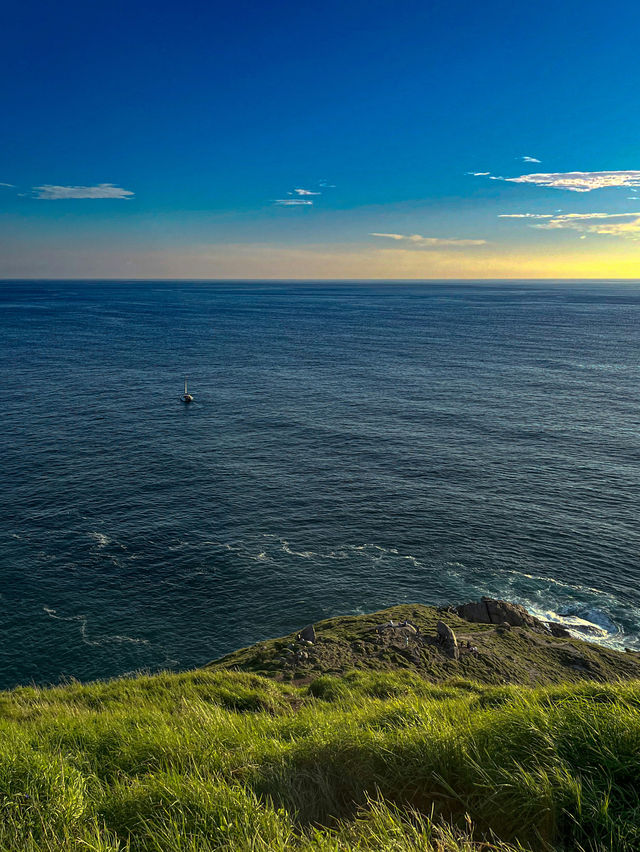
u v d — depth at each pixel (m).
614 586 44.88
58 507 57.75
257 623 40.69
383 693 18.66
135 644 38.03
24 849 5.73
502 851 5.36
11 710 17.23
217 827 5.77
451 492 63.00
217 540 52.06
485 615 36.56
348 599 43.56
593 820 5.64
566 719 7.20
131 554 49.16
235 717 10.77
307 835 5.96
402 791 6.70
